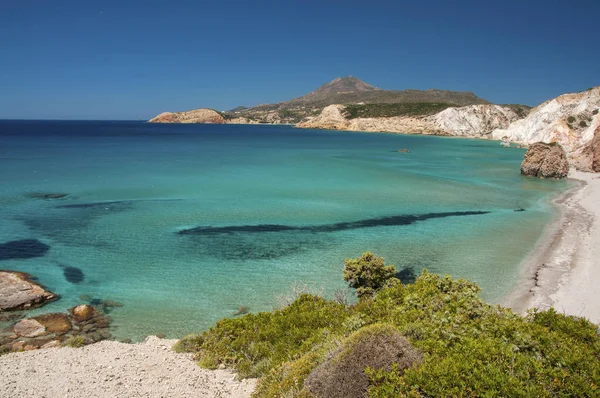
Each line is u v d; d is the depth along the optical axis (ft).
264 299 60.23
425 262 75.82
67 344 47.55
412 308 39.06
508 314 36.01
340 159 259.39
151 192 135.85
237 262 74.69
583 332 32.40
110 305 58.13
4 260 73.72
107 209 111.55
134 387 33.35
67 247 81.00
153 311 56.44
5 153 258.37
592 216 111.34
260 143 399.03
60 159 228.43
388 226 99.91
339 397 23.40
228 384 34.83
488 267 73.15
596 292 61.46
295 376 27.89
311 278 67.97
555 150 188.65
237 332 43.86
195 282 65.98
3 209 109.81
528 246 85.10
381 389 22.94
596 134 213.66
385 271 59.82
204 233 91.35
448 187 159.43
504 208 122.52
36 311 56.18
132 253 78.43
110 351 42.29
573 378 24.39
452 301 39.17
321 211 113.50
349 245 85.05
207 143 387.96
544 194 147.43
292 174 185.37
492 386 23.09
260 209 114.32
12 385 33.12
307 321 43.42
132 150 298.97
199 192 137.49
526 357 26.71
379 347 25.22
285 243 85.66
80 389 32.71
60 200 121.60
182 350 42.91
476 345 27.73
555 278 67.21
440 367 24.27
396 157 280.92
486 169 222.07
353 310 45.55
